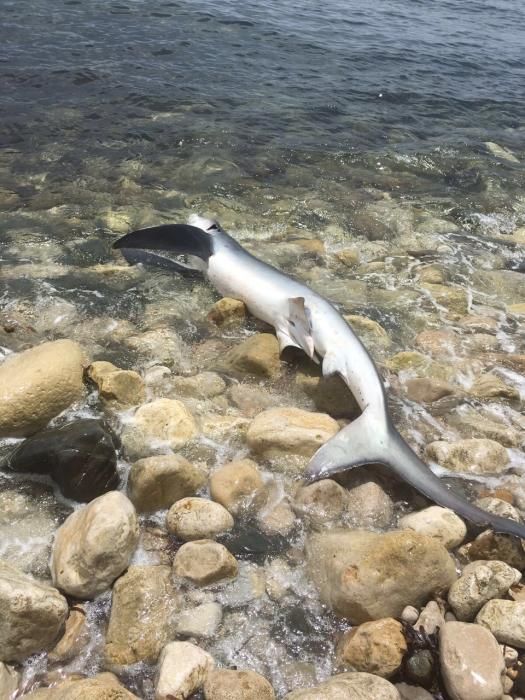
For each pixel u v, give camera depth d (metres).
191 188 3.52
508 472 1.87
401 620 1.38
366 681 1.24
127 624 1.35
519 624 1.32
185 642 1.31
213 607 1.41
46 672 1.29
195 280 2.71
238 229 3.16
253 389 2.11
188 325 2.42
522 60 6.97
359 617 1.40
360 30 7.46
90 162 3.68
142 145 3.94
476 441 1.92
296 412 1.91
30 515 1.61
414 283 2.84
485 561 1.51
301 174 3.83
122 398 1.95
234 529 1.62
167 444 1.83
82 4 6.55
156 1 7.09
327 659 1.36
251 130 4.32
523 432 2.03
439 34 7.83
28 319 2.35
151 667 1.31
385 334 2.43
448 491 1.70
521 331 2.57
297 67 5.75
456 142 4.54
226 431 1.90
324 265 2.91
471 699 1.22
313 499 1.68
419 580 1.41
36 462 1.68
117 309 2.47
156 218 3.17
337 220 3.34
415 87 5.61
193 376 2.13
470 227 3.46
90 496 1.64
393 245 3.19
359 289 2.73
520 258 3.18
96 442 1.66
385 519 1.68
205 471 1.77
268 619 1.42
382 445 1.82
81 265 2.74
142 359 2.19
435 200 3.70
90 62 5.10
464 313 2.66
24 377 1.85
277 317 2.34
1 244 2.84
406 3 9.91
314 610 1.45
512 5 10.91
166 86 4.87
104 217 3.13
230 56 5.76
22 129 3.97
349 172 3.93
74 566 1.40
